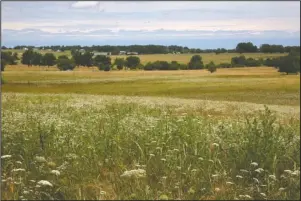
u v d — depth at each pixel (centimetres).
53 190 531
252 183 563
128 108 1342
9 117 955
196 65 12069
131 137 774
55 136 751
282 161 625
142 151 666
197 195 525
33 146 693
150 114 1219
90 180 578
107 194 528
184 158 641
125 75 10750
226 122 941
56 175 572
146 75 10875
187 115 1013
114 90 6334
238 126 796
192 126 836
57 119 969
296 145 658
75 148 702
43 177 565
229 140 702
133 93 5822
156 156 655
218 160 614
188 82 8450
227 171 611
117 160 661
